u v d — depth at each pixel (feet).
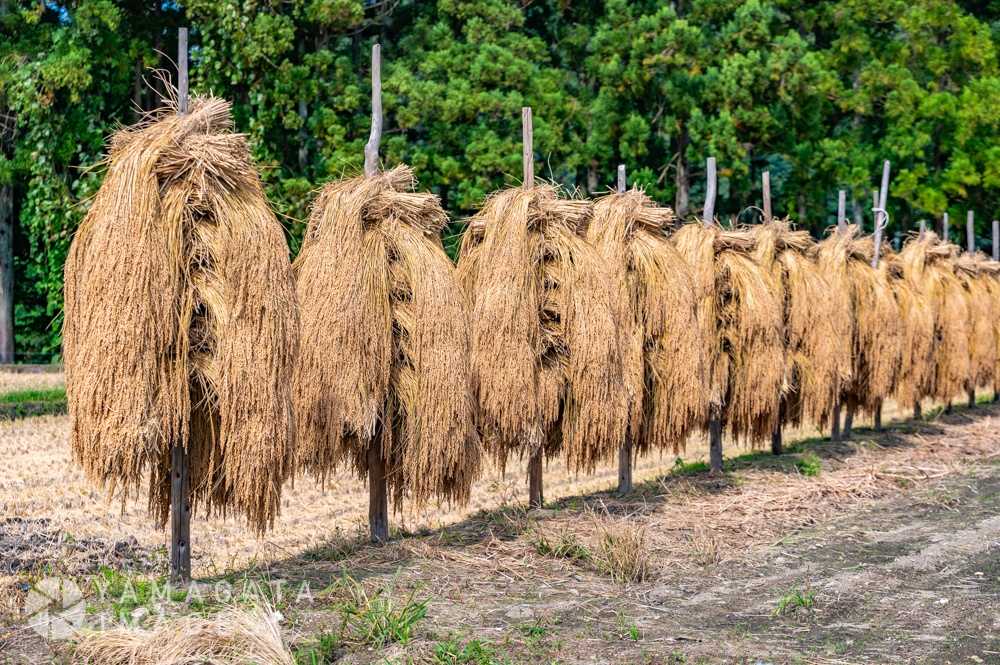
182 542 22.47
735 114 88.28
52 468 39.93
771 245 44.16
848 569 25.94
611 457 32.94
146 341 20.71
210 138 22.13
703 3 94.68
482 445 31.40
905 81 100.94
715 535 29.76
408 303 28.37
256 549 29.19
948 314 60.49
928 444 50.21
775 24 102.83
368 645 18.98
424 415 27.58
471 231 34.22
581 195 35.29
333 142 73.87
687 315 35.40
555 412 31.91
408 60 88.02
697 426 36.68
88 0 71.00
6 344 84.12
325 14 74.18
